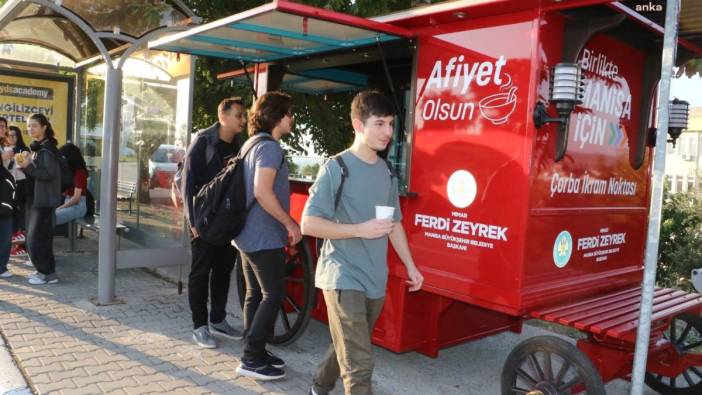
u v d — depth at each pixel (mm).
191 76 5797
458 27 3562
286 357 4324
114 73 5102
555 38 3279
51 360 3939
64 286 5832
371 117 2734
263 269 3676
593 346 3387
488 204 3406
